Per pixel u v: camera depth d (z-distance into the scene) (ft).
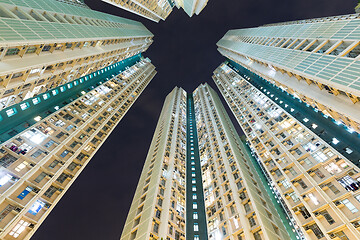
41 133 153.89
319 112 171.01
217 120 295.69
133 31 374.02
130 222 155.12
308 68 152.56
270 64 209.97
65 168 150.10
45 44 136.56
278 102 233.55
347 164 122.93
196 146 291.79
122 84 322.75
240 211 138.41
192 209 181.88
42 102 180.55
